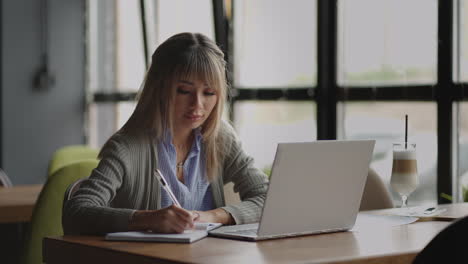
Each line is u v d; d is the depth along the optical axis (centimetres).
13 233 346
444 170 375
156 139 223
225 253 163
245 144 499
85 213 196
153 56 227
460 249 128
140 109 225
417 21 391
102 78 655
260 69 488
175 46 222
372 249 168
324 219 193
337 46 436
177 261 154
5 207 309
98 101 657
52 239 190
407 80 398
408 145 241
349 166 193
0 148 630
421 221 220
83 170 264
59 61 657
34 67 646
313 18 450
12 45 635
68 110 662
